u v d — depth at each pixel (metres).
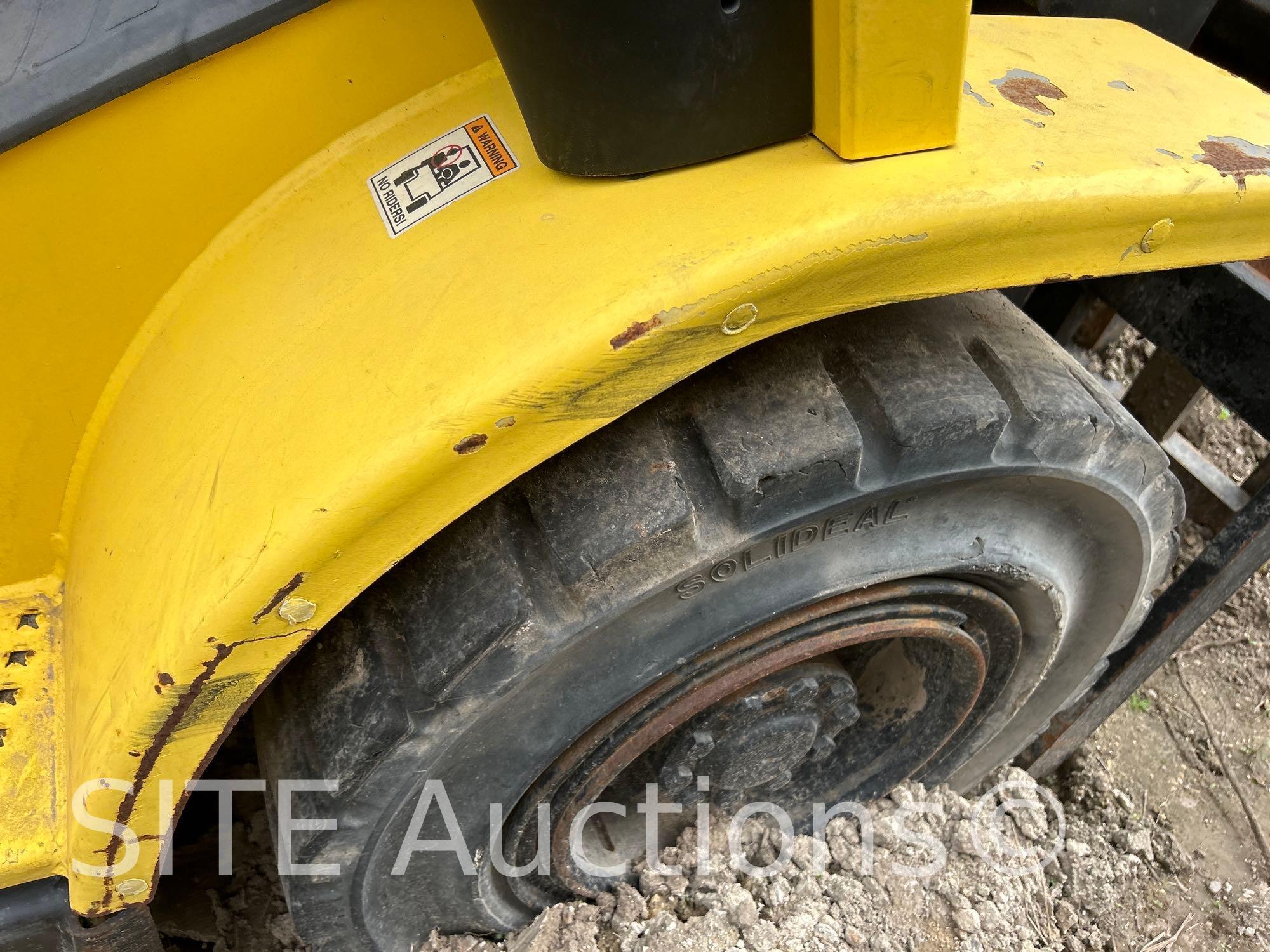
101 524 1.07
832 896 1.66
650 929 1.49
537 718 1.12
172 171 1.04
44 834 1.03
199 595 0.84
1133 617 1.64
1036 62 1.09
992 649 1.51
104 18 0.99
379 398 0.82
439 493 0.82
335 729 1.05
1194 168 0.89
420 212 0.98
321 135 1.07
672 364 0.80
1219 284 1.53
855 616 1.26
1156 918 2.02
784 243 0.78
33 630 1.19
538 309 0.80
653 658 1.13
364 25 1.02
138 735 0.89
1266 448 2.85
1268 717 2.40
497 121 1.03
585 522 0.99
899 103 0.81
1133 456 1.27
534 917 1.50
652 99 0.81
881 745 1.71
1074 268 0.89
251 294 1.04
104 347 1.12
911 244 0.80
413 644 1.04
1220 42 1.61
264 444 0.88
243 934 1.66
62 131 0.98
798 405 1.03
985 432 1.06
